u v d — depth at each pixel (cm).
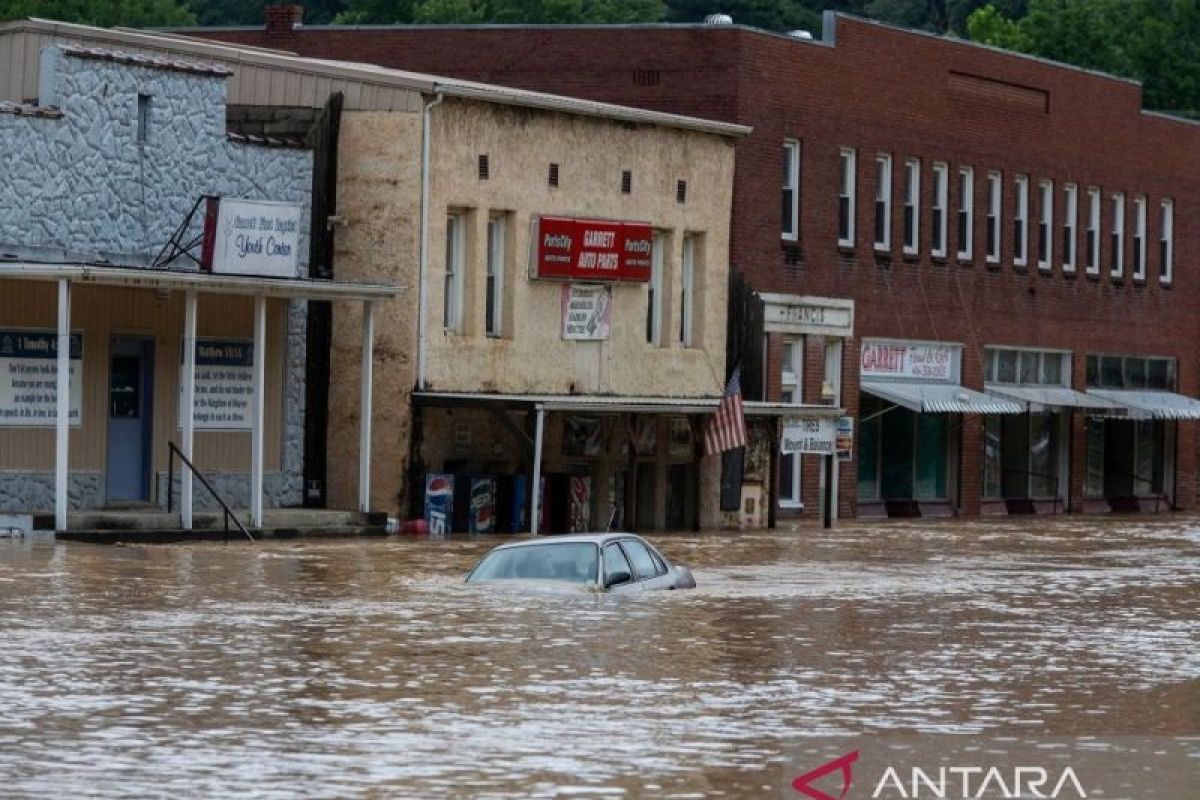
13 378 7000
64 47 7088
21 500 7025
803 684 3959
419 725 3403
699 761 3181
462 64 10244
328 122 7906
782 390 10194
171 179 7412
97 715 3419
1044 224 12206
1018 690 3969
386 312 7950
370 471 7912
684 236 9212
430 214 7988
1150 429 13288
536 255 8412
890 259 10869
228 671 3894
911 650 4516
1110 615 5397
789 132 10138
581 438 8538
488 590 5219
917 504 11169
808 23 18688
